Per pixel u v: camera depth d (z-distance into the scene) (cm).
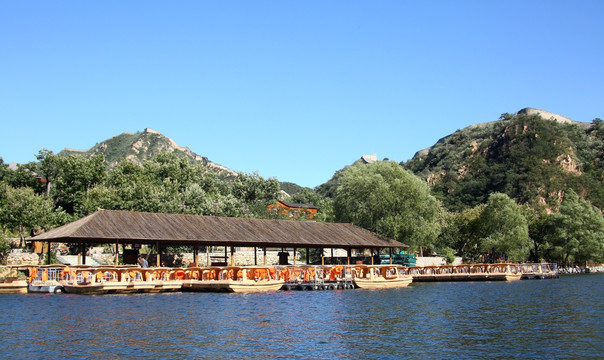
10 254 7181
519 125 19262
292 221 7456
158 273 5600
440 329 3359
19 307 4200
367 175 8688
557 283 7188
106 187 10062
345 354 2697
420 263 9725
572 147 18100
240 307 4362
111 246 8700
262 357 2634
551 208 15438
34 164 10481
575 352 2695
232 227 6575
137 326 3409
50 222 8238
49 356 2631
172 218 6353
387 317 3862
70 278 5262
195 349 2788
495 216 9762
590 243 9581
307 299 5016
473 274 7856
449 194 18588
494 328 3384
